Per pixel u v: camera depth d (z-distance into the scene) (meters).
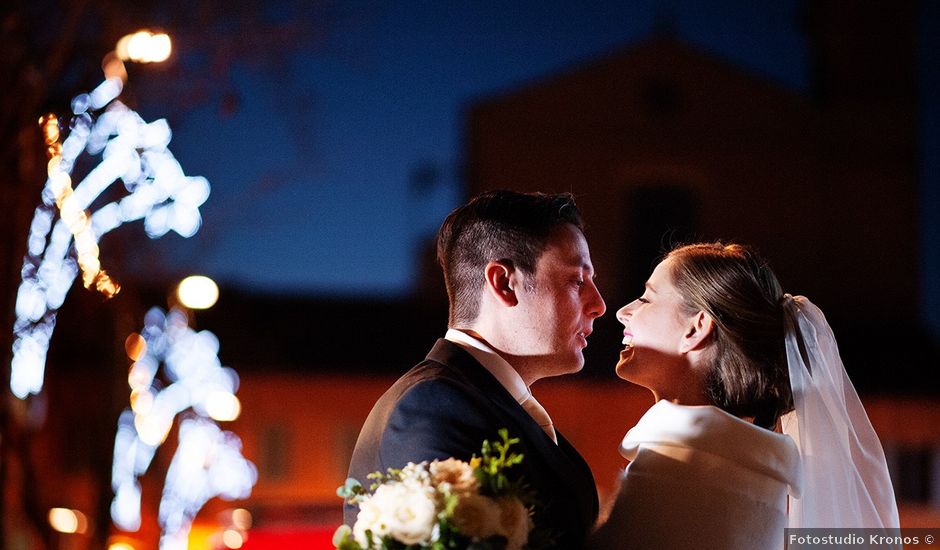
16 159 6.82
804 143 22.61
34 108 6.69
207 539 13.29
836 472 3.54
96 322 8.66
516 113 21.77
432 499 2.85
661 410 3.49
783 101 22.56
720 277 3.61
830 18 23.09
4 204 6.83
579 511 3.34
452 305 3.62
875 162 22.81
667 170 21.98
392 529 2.82
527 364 3.53
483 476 2.92
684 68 22.20
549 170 21.72
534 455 3.32
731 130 22.33
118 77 6.91
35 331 7.05
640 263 21.61
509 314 3.49
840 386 3.64
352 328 21.36
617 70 22.03
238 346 20.42
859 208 22.81
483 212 3.55
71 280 7.07
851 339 22.16
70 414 16.56
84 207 6.93
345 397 20.25
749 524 3.35
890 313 22.70
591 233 21.56
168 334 10.30
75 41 6.87
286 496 19.69
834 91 22.95
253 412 19.95
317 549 9.68
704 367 3.62
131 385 9.05
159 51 6.86
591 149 21.81
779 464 3.43
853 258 22.80
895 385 20.81
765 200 22.41
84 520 8.98
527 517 2.96
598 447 19.19
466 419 3.26
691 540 3.31
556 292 3.49
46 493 7.49
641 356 3.67
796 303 3.66
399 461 3.24
